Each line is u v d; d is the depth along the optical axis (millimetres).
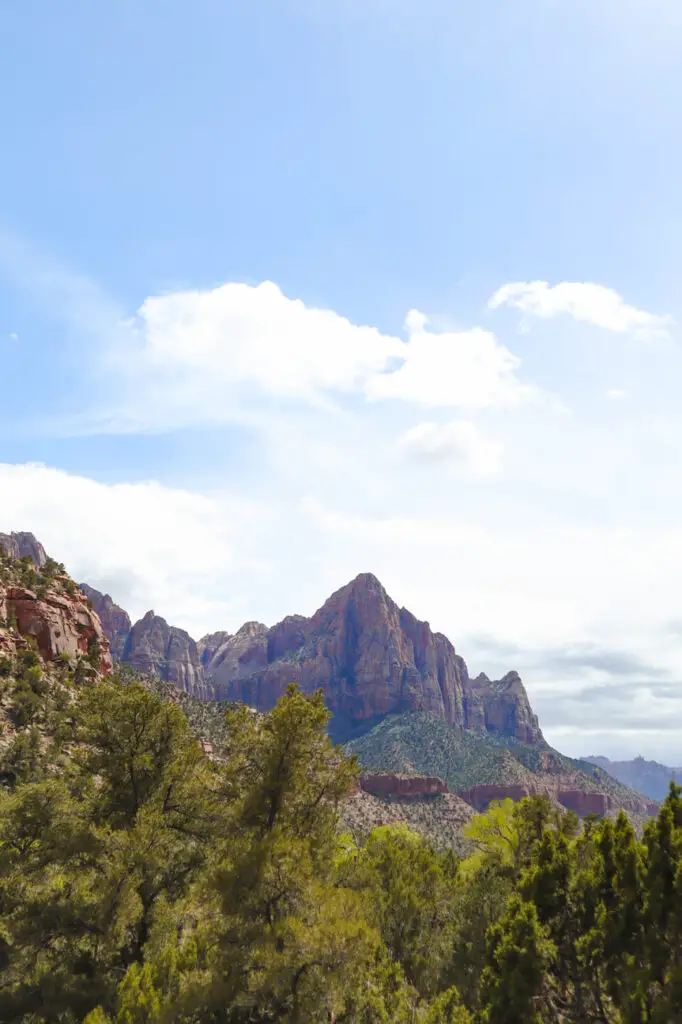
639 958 20969
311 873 25969
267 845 25453
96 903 26375
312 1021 21609
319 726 30781
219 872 25281
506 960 22312
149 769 31438
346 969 22359
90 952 27219
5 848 30875
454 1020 23375
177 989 21984
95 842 27672
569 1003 23922
